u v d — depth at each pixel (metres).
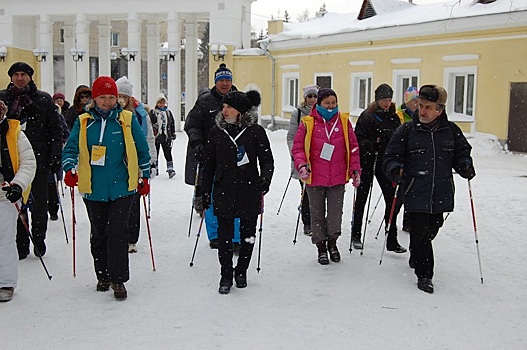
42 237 6.43
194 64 31.95
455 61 19.23
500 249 6.97
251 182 5.39
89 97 8.80
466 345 4.28
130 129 5.21
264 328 4.54
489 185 11.68
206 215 6.86
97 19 33.09
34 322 4.62
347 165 6.33
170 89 30.59
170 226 8.12
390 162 5.54
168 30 30.27
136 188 5.28
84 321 4.65
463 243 7.28
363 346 4.24
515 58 17.50
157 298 5.20
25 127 6.24
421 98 5.46
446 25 19.20
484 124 18.56
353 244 7.00
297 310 4.94
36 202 6.35
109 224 5.10
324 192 6.36
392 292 5.42
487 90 18.39
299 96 26.69
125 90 6.92
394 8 24.81
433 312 4.93
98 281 5.40
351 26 23.98
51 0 32.03
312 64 25.66
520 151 17.72
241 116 5.40
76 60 31.94
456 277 5.91
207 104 6.75
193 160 7.61
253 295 5.30
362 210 6.94
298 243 7.20
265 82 28.77
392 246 6.81
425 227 5.48
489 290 5.52
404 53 21.08
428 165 5.44
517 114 17.72
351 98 23.58
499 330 4.57
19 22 33.62
